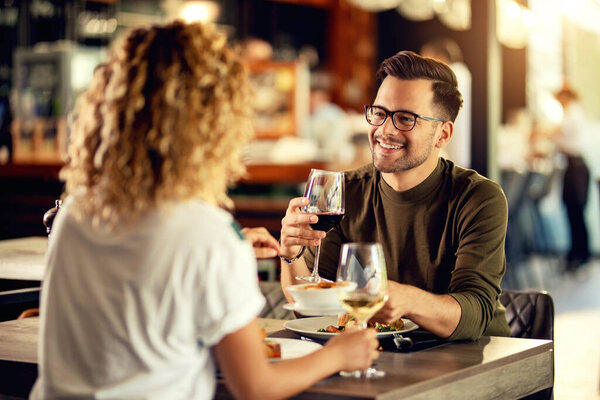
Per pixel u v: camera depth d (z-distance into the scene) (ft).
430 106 7.95
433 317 6.70
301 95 26.08
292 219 7.59
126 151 4.85
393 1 22.40
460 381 5.85
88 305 4.96
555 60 38.75
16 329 7.58
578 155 30.86
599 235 34.50
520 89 36.73
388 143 8.00
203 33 5.07
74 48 24.61
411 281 8.32
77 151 5.21
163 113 4.85
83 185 5.17
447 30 32.04
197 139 4.85
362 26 34.40
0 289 12.15
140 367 4.87
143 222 4.87
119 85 4.94
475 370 5.99
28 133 22.97
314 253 8.79
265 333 6.80
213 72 4.95
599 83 37.78
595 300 24.31
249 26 33.96
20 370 6.33
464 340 6.97
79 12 27.89
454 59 28.63
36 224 20.35
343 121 28.45
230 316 4.79
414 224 8.26
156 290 4.79
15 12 27.91
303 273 8.09
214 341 4.84
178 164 4.83
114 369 4.91
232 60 5.09
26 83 24.81
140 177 4.84
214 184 5.07
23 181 20.70
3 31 28.04
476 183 8.06
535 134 32.24
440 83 7.98
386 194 8.38
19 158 22.99
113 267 4.91
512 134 32.73
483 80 21.38
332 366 5.29
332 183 7.49
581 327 20.30
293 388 5.05
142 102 4.85
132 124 4.87
